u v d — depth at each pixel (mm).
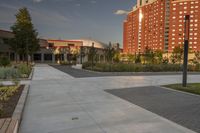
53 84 14992
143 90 12602
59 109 7992
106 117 6980
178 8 96312
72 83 15664
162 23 102750
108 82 16516
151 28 108875
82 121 6555
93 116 7094
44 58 75688
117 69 28766
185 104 8930
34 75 22500
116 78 19875
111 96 10617
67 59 77125
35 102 9148
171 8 98312
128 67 29250
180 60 59688
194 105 8750
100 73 25938
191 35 93875
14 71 18812
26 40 44125
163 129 5848
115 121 6555
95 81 17141
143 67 30250
